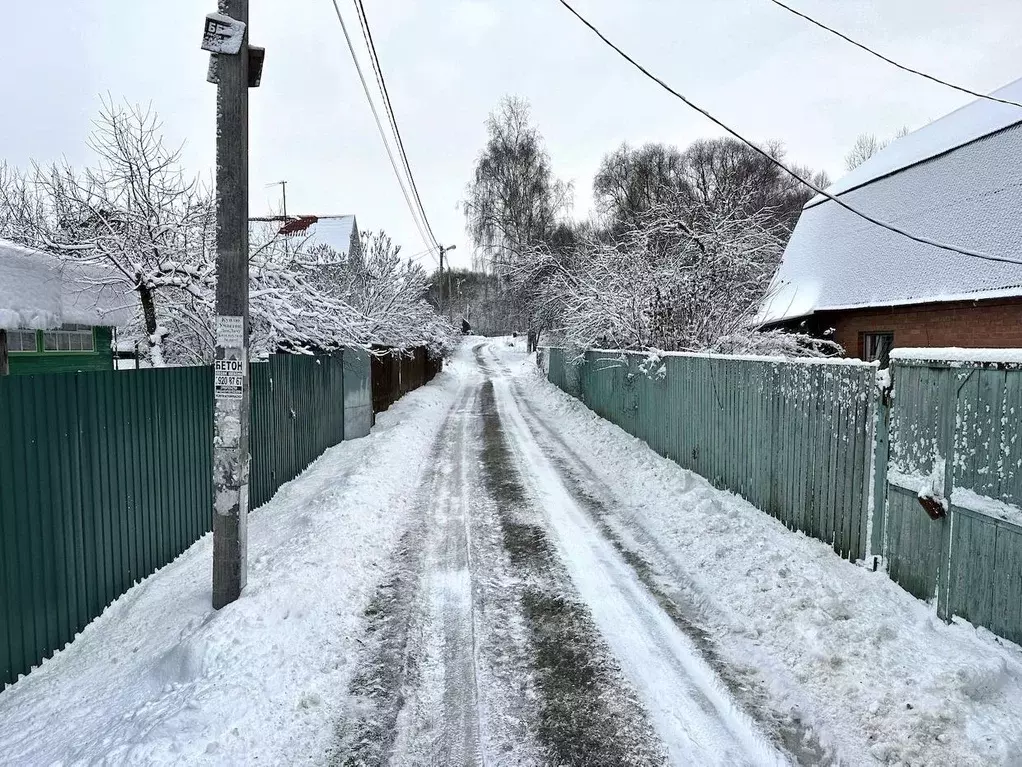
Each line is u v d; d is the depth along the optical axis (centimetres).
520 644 385
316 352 993
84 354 766
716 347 1082
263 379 721
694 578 480
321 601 421
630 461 930
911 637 356
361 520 598
